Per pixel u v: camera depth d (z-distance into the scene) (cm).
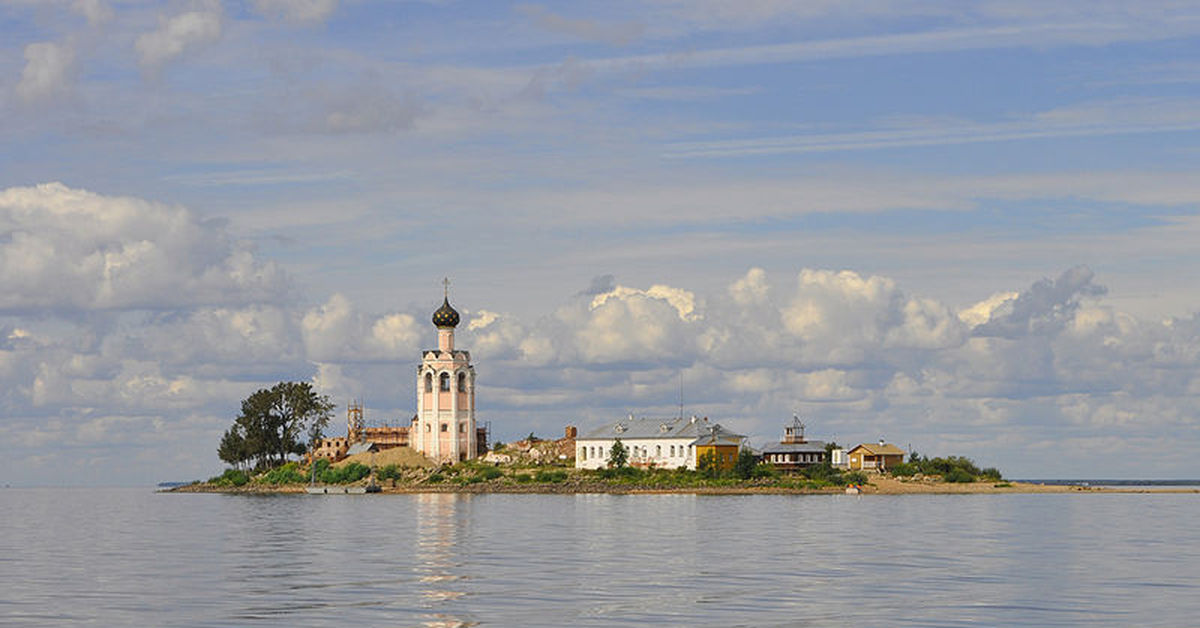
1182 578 7962
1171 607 6531
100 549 10950
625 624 5953
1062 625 5912
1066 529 13138
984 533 12444
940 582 7712
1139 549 10356
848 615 6244
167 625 5981
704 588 7400
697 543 11025
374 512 18062
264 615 6303
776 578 7962
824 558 9419
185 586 7638
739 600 6825
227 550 10644
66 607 6656
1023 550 10219
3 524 16062
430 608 6525
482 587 7475
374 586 7550
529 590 7312
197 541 11931
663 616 6219
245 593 7238
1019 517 15738
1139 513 17162
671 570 8500
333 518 16388
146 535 13088
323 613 6359
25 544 11744
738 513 16725
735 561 9181
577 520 15088
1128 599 6862
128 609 6562
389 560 9406
